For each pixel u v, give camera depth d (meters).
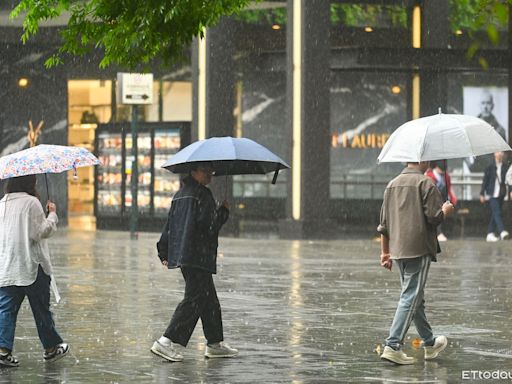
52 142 93.62
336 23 91.56
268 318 32.09
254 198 95.81
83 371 23.14
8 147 91.94
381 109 93.31
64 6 26.89
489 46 82.69
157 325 30.69
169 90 93.25
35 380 22.03
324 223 72.50
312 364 23.94
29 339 27.84
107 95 95.88
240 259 55.22
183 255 24.19
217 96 76.00
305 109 72.06
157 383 21.64
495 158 72.44
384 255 24.72
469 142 23.95
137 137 79.19
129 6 25.22
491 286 41.97
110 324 30.88
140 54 26.48
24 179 23.94
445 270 49.28
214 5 24.88
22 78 92.38
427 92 82.31
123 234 78.19
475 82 95.31
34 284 23.84
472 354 25.42
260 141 92.19
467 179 95.38
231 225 77.12
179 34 25.14
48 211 24.05
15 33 87.19
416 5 82.75
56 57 27.83
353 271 48.44
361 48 73.62
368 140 93.12
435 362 24.28
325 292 39.44
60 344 24.39
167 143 80.19
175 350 24.66
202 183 24.70
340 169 93.06
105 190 83.88
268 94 92.00
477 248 64.44
